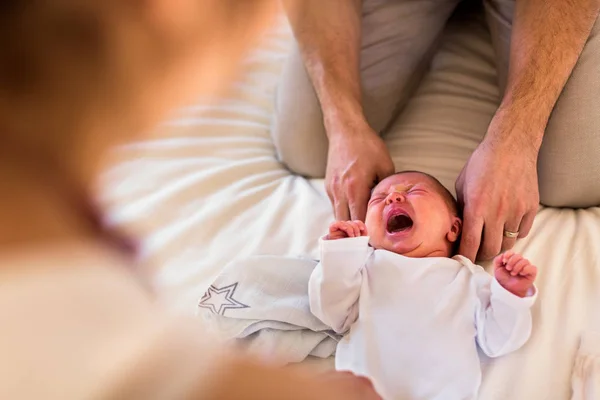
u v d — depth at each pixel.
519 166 1.05
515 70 1.16
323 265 0.96
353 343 0.96
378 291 0.99
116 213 0.38
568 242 1.07
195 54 0.33
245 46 0.35
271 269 1.05
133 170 1.33
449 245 1.06
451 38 1.52
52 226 0.33
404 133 1.36
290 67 1.41
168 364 0.38
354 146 1.17
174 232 1.19
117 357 0.37
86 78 0.30
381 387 0.93
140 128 0.33
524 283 0.88
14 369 0.35
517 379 0.89
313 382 0.44
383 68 1.38
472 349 0.92
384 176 1.16
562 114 1.14
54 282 0.35
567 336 0.92
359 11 1.39
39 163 0.32
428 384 0.91
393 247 1.04
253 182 1.30
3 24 0.29
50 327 0.35
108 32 0.30
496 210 1.02
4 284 0.34
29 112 0.30
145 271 0.41
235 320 1.02
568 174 1.13
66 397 0.35
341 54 1.32
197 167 1.35
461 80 1.42
